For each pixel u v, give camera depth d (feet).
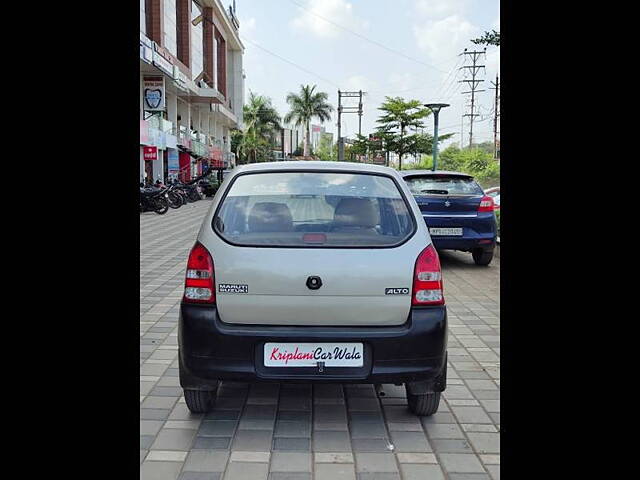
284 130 273.95
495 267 35.37
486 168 107.76
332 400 14.61
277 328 12.03
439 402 14.14
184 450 12.01
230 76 246.88
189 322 12.17
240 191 13.50
